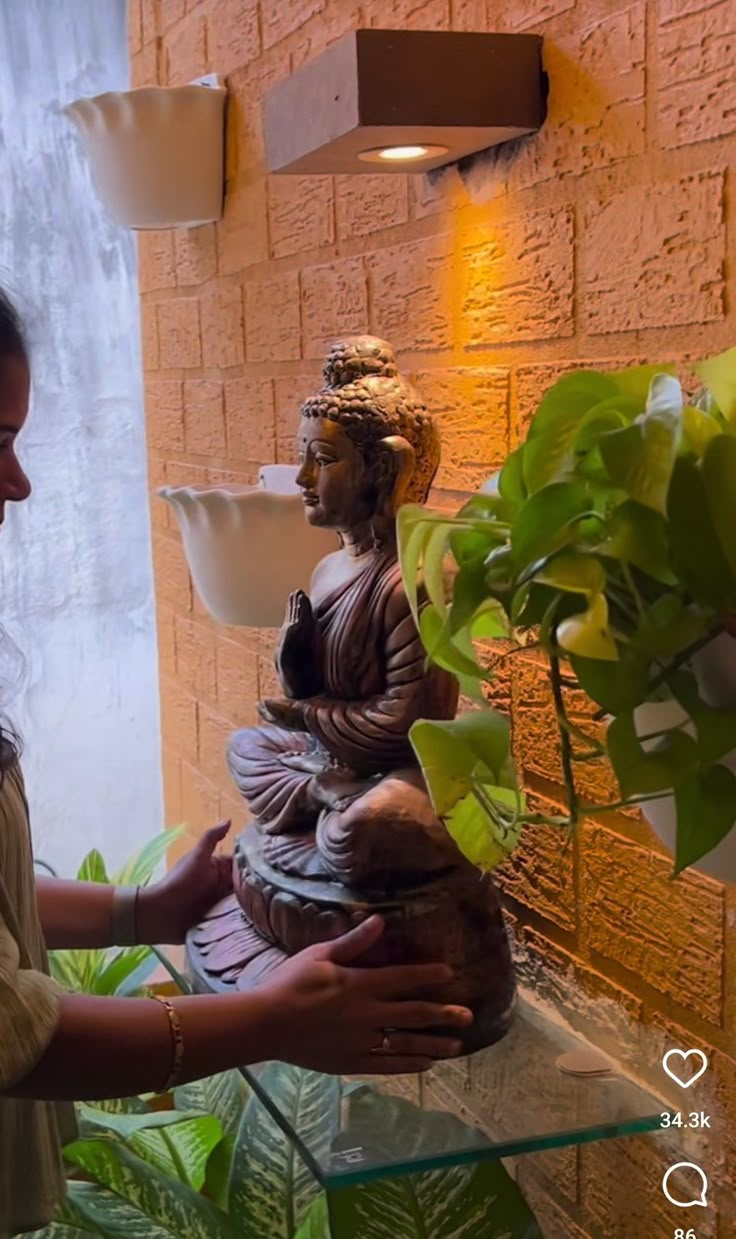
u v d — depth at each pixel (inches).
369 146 34.8
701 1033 30.7
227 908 37.6
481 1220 34.8
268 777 34.6
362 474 32.2
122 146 56.1
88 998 29.3
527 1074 30.4
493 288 36.6
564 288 33.3
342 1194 34.8
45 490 78.4
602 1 30.7
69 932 39.0
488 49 32.4
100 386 77.7
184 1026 28.4
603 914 34.0
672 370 22.2
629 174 30.5
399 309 42.5
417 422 32.2
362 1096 30.1
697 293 28.6
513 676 36.8
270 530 42.0
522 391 35.7
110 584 80.3
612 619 20.5
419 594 28.3
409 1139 28.5
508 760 24.0
